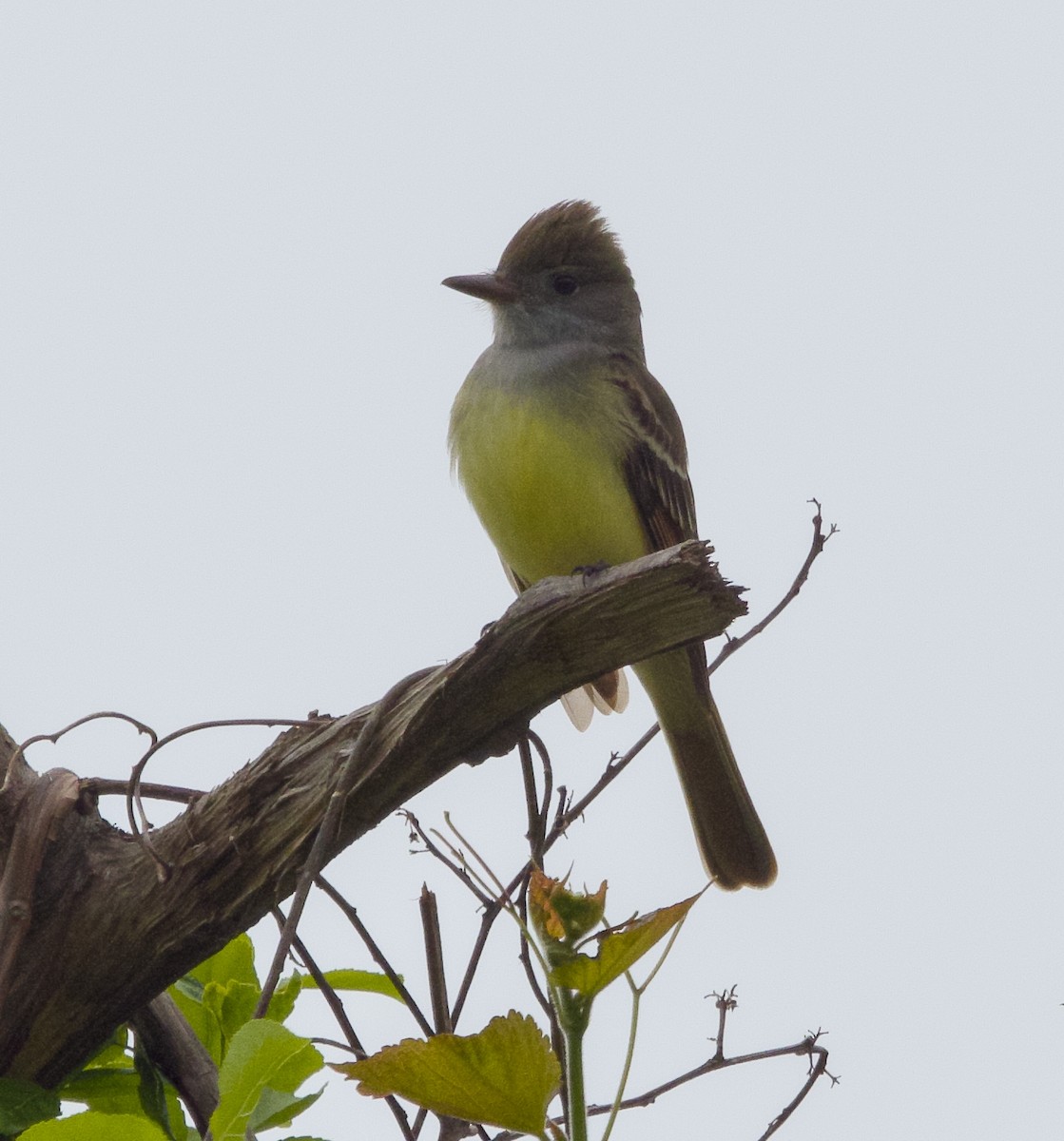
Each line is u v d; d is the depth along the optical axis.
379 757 5.96
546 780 6.34
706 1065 6.29
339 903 6.22
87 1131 5.17
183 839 6.12
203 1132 6.23
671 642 6.00
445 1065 4.36
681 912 4.23
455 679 5.91
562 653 5.94
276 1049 4.92
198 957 6.18
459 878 6.15
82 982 6.15
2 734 6.34
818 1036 6.39
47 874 6.16
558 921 4.27
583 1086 4.23
